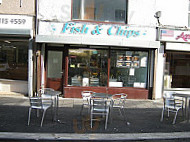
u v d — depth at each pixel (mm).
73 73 7973
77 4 7793
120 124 4961
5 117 5137
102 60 8047
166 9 8008
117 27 7707
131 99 7977
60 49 8195
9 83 8125
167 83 8734
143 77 8273
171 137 4199
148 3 7863
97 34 7629
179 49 8219
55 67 8258
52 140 3910
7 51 8078
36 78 7598
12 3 7309
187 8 8234
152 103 7418
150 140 4121
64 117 5348
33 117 5246
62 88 8234
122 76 8195
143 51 8148
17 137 3895
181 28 8102
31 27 7426
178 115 6039
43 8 7426
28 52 7582
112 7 7961
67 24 7473
